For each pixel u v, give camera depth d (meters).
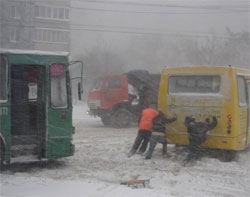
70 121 7.95
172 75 9.56
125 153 9.62
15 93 8.32
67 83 7.94
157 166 8.23
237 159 9.38
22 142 7.89
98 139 12.02
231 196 6.19
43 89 7.85
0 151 7.50
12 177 7.03
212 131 8.95
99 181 6.89
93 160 8.77
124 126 15.65
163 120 9.15
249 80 10.06
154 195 5.85
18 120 8.34
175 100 9.45
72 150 7.98
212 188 6.61
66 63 7.96
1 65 7.56
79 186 6.34
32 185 6.41
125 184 6.59
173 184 6.77
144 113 9.41
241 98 9.35
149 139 9.38
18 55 7.62
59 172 7.57
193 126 8.82
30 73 8.34
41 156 7.86
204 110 9.05
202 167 8.20
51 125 7.77
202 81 9.22
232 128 8.77
